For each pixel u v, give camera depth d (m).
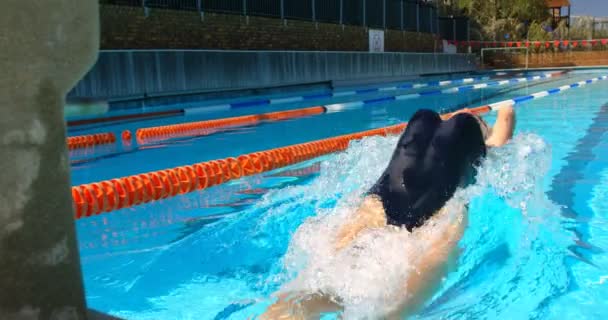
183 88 11.63
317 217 2.76
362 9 20.73
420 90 14.43
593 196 3.74
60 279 0.97
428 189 2.53
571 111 8.41
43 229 0.93
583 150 5.33
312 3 18.06
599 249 2.83
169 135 7.02
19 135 0.87
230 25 14.75
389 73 19.06
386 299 2.02
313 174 4.70
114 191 3.73
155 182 4.00
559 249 2.83
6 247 0.88
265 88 14.02
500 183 3.06
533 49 28.55
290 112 9.03
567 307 2.23
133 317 2.26
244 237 3.14
